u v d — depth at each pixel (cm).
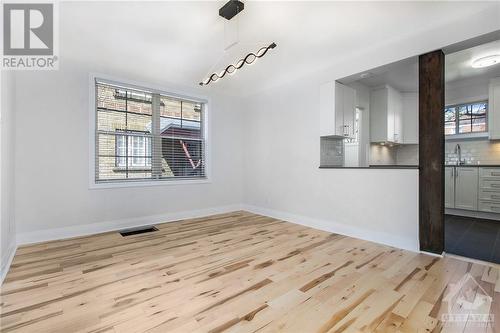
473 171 409
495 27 204
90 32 251
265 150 441
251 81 405
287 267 215
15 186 269
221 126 462
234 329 134
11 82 252
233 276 198
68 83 306
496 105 402
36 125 285
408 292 173
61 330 133
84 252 251
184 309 153
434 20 232
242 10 215
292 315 147
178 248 264
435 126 240
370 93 451
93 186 322
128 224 351
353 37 264
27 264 220
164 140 398
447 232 326
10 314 147
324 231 333
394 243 271
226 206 466
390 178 276
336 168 329
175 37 264
